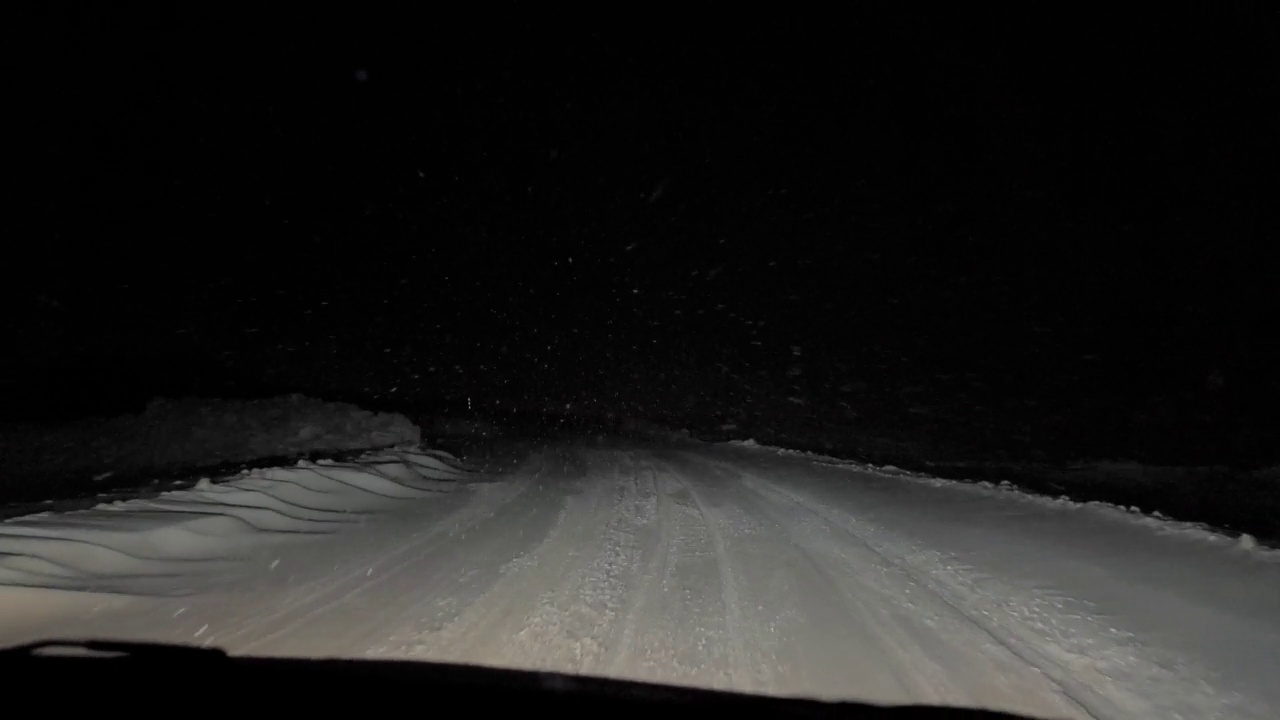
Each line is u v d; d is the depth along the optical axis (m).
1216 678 4.61
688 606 6.12
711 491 12.22
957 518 9.31
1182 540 7.54
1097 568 6.78
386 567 7.28
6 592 5.46
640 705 4.34
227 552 7.48
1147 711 4.30
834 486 12.38
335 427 20.22
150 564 6.74
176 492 9.12
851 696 4.51
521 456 17.83
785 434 23.94
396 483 12.15
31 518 7.30
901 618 5.84
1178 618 5.52
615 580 6.88
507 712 4.18
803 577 6.98
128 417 18.67
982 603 6.17
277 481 10.12
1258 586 6.04
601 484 13.15
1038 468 17.55
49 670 4.55
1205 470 17.36
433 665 4.84
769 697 4.48
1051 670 4.87
